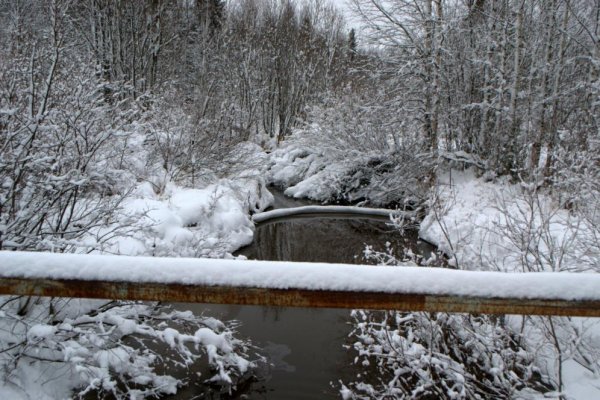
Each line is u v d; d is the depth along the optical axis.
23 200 3.75
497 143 13.02
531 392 3.54
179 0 28.28
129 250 5.72
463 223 7.91
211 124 13.09
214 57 25.45
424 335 4.47
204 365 4.53
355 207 14.49
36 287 1.52
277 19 29.42
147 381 3.83
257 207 14.01
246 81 26.36
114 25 20.62
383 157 14.82
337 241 11.20
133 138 9.66
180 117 12.03
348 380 4.50
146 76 21.47
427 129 13.73
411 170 13.28
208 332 4.06
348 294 1.48
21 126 3.84
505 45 12.74
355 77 18.05
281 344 5.25
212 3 30.73
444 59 13.78
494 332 3.89
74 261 1.53
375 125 14.84
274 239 11.15
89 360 3.53
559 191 6.36
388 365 4.67
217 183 12.26
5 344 3.46
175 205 8.73
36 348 3.41
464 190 12.41
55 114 4.27
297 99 26.92
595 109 11.12
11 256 1.53
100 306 4.52
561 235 5.93
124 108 10.60
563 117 12.79
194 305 6.19
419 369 3.81
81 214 4.67
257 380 4.45
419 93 14.00
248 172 14.83
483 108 13.49
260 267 1.51
